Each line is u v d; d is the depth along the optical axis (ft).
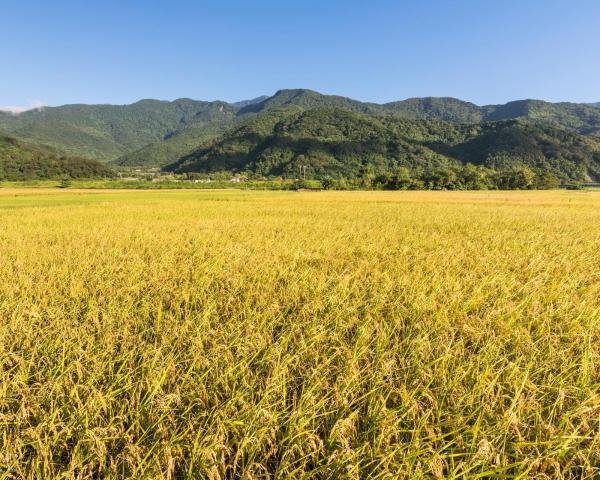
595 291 18.24
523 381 8.83
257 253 29.07
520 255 28.89
